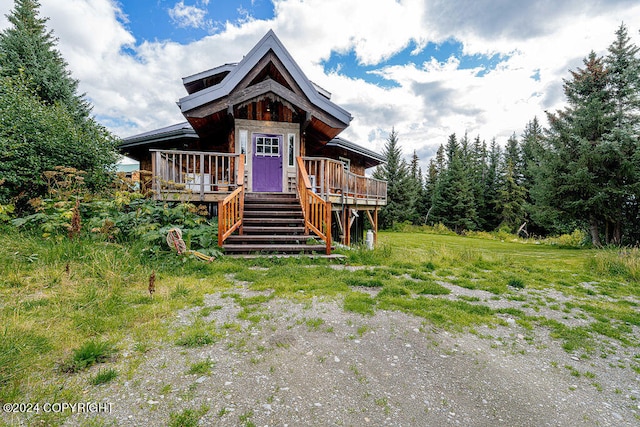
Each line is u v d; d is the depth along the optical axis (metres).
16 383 2.07
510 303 4.46
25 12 16.53
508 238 23.83
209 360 2.54
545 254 11.41
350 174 10.13
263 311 3.62
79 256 4.76
